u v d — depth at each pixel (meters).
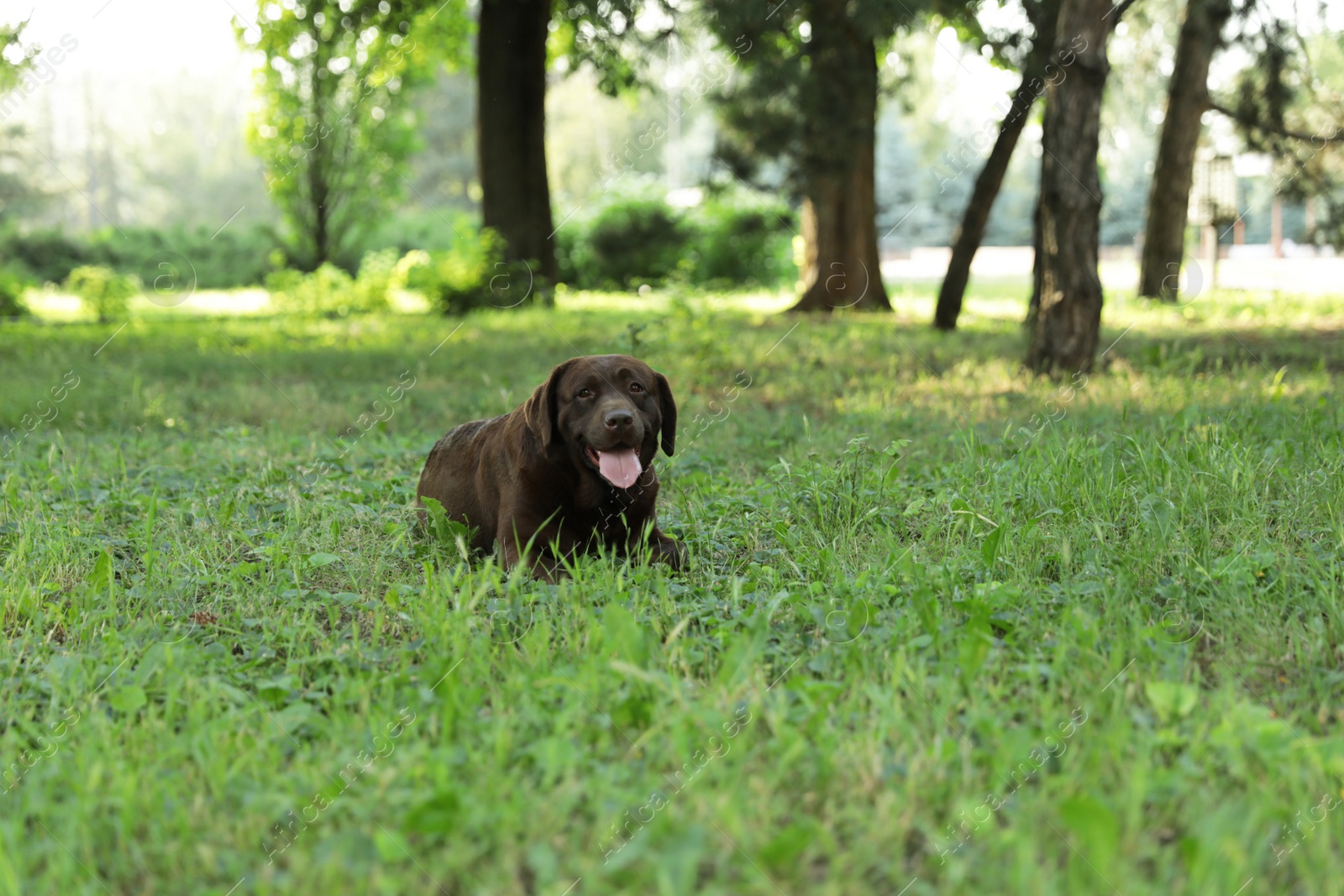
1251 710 2.78
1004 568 4.30
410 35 21.20
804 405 9.30
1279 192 17.94
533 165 19.52
